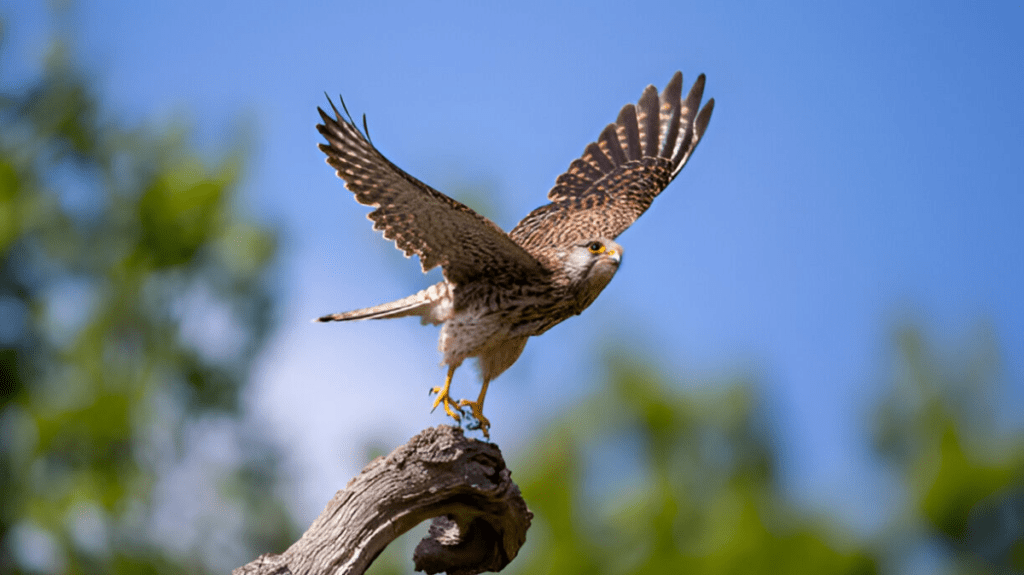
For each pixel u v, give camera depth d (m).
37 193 17.86
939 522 14.44
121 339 17.66
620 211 10.77
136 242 17.69
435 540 7.97
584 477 14.81
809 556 14.30
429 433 7.19
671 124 11.70
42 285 18.02
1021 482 14.21
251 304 17.83
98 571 16.66
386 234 8.55
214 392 17.44
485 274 8.87
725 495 14.78
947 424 14.39
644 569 14.60
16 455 16.92
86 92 18.14
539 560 14.69
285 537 16.80
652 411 14.53
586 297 9.21
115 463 16.88
